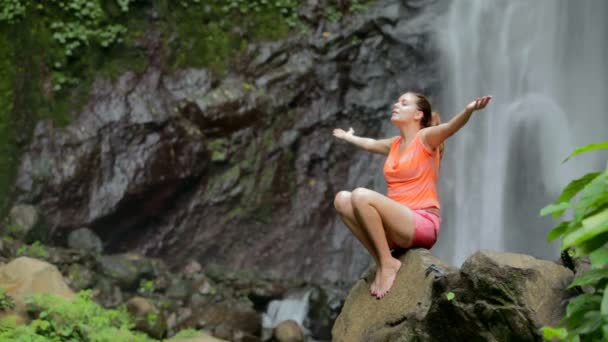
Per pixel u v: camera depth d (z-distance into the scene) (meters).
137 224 12.64
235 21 14.13
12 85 12.45
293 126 13.78
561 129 13.73
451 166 13.98
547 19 14.34
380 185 13.69
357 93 14.23
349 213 4.53
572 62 14.01
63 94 12.59
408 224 4.35
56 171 12.03
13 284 8.07
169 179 12.61
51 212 11.85
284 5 14.45
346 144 13.92
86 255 10.80
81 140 12.30
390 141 4.83
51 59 12.70
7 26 12.66
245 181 13.23
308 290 11.37
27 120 12.30
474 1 14.69
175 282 11.09
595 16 13.94
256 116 13.52
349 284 12.62
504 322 3.31
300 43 14.29
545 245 13.02
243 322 10.19
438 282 3.70
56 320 7.54
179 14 13.80
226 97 13.35
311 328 10.90
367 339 4.25
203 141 13.04
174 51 13.51
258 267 12.82
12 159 12.09
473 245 13.47
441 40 14.50
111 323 8.80
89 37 12.95
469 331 3.49
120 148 12.44
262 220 13.16
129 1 13.36
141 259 11.36
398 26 14.57
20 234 11.27
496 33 14.55
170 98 13.10
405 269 4.28
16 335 6.90
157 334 9.44
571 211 12.87
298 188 13.50
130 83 12.95
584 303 2.48
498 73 14.38
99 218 12.05
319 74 14.16
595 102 13.73
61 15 12.96
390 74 14.41
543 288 3.26
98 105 12.62
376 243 4.35
